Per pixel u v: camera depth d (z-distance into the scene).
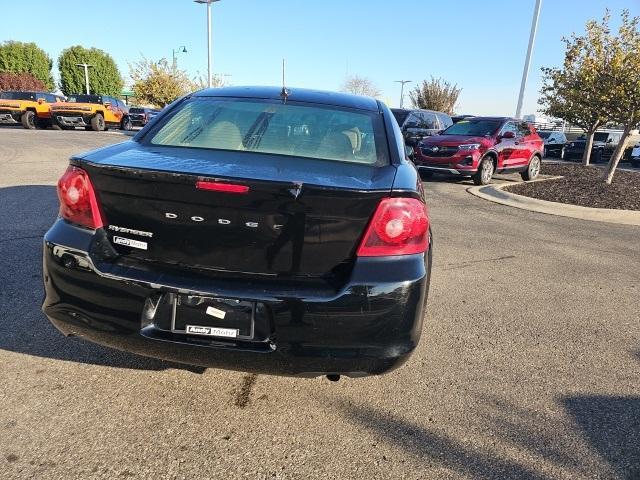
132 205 2.35
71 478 2.15
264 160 2.67
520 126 13.75
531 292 4.77
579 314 4.30
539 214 8.91
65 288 2.41
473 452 2.46
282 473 2.26
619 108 10.55
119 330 2.36
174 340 2.31
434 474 2.30
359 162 2.84
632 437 2.63
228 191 2.21
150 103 39.44
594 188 10.59
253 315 2.27
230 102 3.36
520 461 2.42
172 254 2.36
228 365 2.35
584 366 3.38
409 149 4.16
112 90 69.44
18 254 4.84
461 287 4.80
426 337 3.69
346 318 2.27
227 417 2.64
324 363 2.31
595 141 26.48
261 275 2.32
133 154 2.65
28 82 51.16
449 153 12.07
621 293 4.89
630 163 26.92
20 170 10.04
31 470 2.18
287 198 2.22
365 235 2.32
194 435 2.48
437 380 3.11
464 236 6.87
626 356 3.56
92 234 2.40
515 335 3.80
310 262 2.31
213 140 2.96
